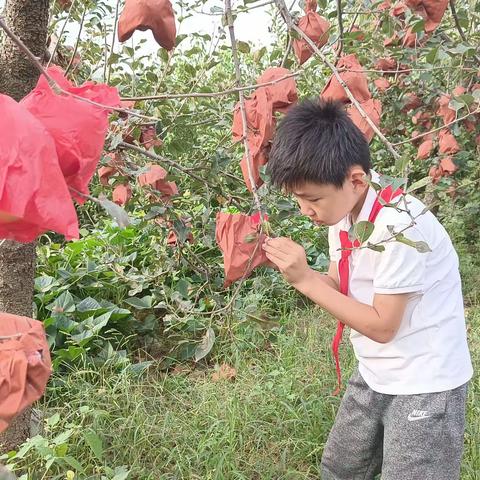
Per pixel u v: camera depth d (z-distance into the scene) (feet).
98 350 11.14
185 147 8.01
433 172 10.60
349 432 6.20
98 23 7.89
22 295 7.23
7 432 7.55
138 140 7.62
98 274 12.87
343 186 4.74
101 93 2.89
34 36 5.90
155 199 8.22
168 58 8.11
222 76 10.05
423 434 5.34
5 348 2.46
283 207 6.44
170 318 7.18
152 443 8.51
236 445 8.37
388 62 9.56
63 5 7.55
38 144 2.17
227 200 7.93
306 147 4.62
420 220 5.08
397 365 5.40
